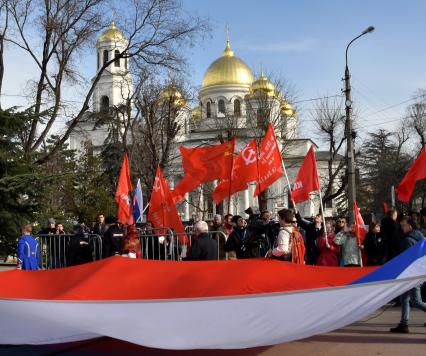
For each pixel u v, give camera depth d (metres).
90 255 13.89
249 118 42.94
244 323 5.85
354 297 5.77
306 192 11.73
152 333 5.94
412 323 9.55
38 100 23.59
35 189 17.98
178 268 7.83
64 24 24.00
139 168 33.03
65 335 6.47
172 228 13.62
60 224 18.05
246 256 11.52
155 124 33.34
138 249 11.91
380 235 11.87
